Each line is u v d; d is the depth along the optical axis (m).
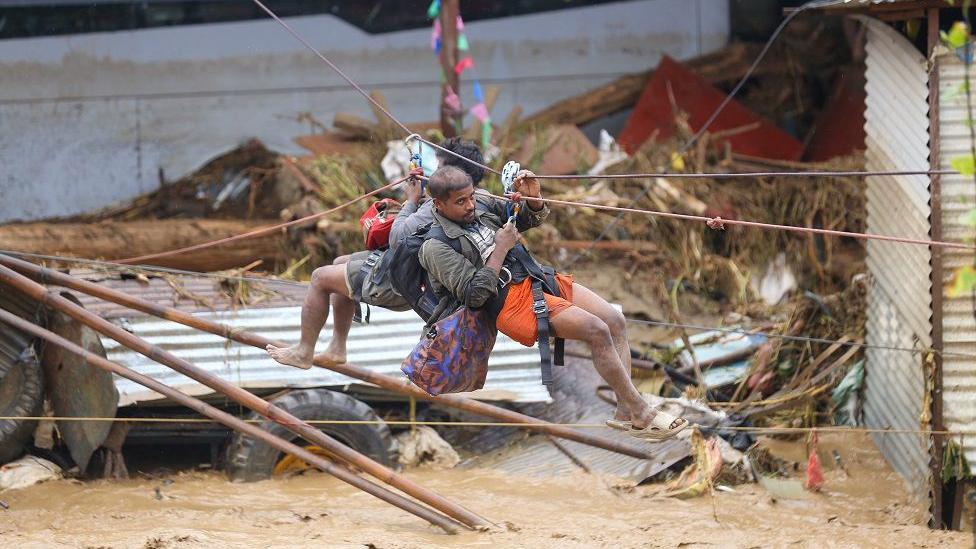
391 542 27.83
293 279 45.34
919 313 36.41
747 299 48.09
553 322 23.84
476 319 24.06
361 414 36.97
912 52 36.38
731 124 57.78
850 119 57.25
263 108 59.28
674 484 35.72
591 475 36.50
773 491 36.28
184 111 58.66
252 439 35.97
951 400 35.22
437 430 40.97
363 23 59.69
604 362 23.72
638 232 49.97
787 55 60.81
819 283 48.50
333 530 29.58
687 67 60.78
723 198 50.47
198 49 58.69
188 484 35.97
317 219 47.38
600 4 61.62
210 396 37.34
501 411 35.38
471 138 51.94
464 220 23.80
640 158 52.34
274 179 53.28
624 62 61.94
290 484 35.88
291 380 37.91
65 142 57.75
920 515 35.50
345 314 27.11
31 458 36.28
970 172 22.78
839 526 32.19
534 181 24.22
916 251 36.50
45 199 57.62
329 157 50.75
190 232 48.22
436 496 30.28
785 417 41.41
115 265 36.09
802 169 51.69
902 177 37.44
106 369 31.38
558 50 61.50
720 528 31.39
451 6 48.91
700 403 38.88
